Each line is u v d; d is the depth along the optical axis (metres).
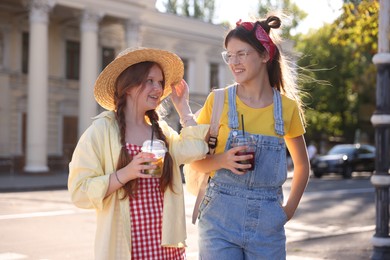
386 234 6.66
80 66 26.48
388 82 6.36
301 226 10.62
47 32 25.38
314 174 27.67
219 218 3.31
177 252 3.17
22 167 25.94
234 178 3.29
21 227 9.90
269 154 3.28
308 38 33.28
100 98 3.29
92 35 25.59
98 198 2.88
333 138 46.75
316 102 40.34
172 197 3.12
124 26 27.38
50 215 11.46
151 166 2.92
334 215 12.43
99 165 3.00
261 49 3.28
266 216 3.28
